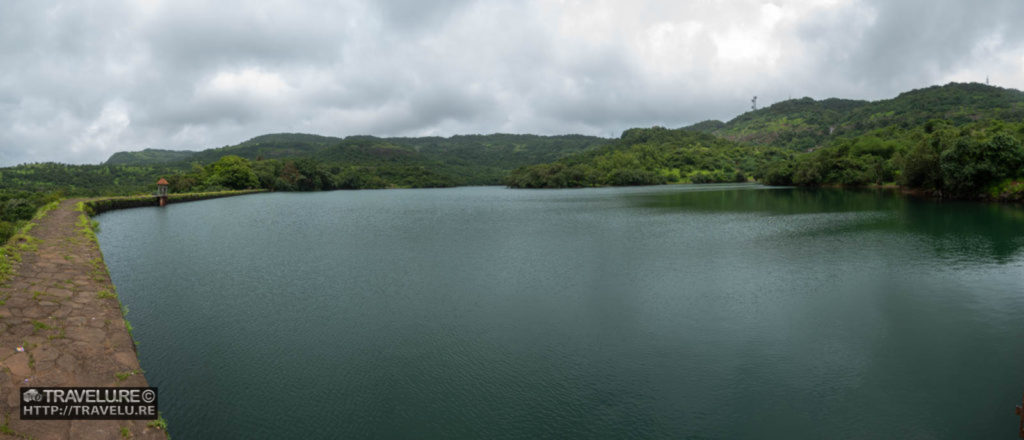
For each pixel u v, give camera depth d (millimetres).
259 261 24234
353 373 11344
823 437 8875
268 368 11539
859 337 13453
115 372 8758
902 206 49531
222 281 19938
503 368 11656
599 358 12219
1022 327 13969
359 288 18891
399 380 11023
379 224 41812
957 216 39656
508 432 9023
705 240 29875
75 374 8367
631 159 176125
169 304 16562
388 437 8812
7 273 14305
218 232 35625
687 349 12742
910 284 18609
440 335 13805
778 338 13445
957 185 55281
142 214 49688
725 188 113000
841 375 11234
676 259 24047
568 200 78125
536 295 17859
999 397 10195
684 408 9859
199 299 17234
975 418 9445
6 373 7895
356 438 8766
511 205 68000
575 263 23453
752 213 46531
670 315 15469
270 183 124000
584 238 31734
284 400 10078
